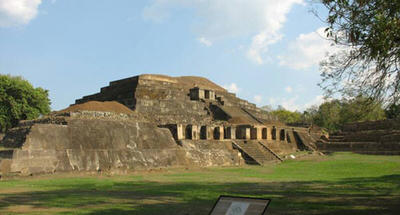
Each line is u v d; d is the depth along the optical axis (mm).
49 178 26016
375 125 65312
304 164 41219
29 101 61062
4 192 19062
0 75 58375
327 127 77375
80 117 37094
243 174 31250
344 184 23031
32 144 28594
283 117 105750
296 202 15500
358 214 12719
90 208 14211
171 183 23797
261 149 48094
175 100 53406
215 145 43406
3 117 57031
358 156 47875
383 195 17672
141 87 53688
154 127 39594
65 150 30078
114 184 22922
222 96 62625
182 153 38500
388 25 12148
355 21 12859
